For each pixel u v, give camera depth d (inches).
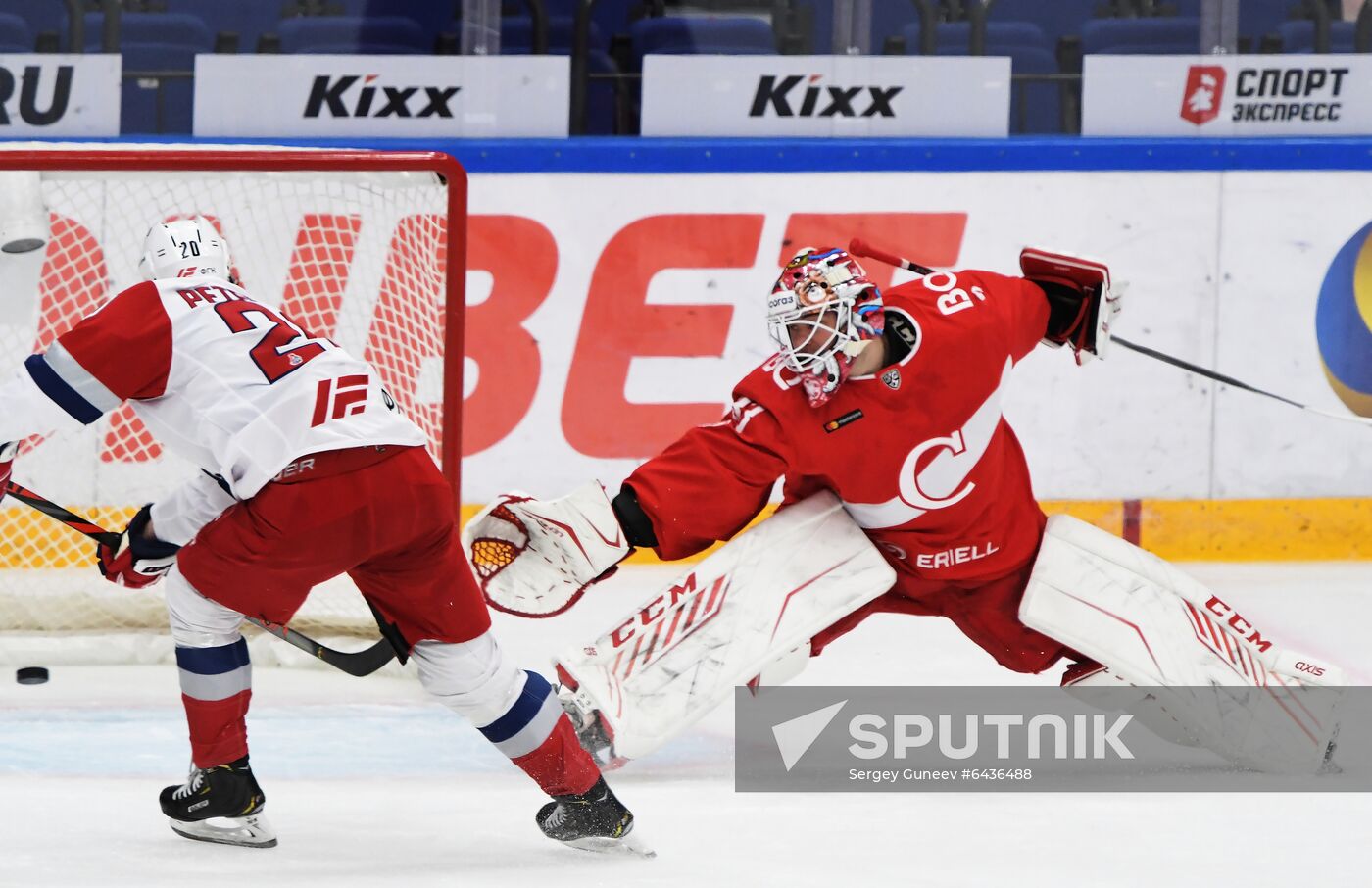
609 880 398.6
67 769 523.2
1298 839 448.1
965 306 505.7
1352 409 935.0
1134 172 917.8
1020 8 935.7
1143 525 925.8
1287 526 933.2
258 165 649.6
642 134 933.2
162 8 915.4
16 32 917.2
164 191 791.7
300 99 923.4
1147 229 920.9
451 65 923.4
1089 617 523.8
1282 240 926.4
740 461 494.0
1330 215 925.8
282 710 614.2
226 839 428.5
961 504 513.3
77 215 789.2
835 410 490.3
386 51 921.5
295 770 529.7
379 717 604.4
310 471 406.9
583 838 427.2
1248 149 920.3
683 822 464.8
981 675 673.0
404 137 925.8
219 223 790.5
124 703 622.5
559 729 427.8
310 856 420.8
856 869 410.9
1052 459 919.7
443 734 581.3
